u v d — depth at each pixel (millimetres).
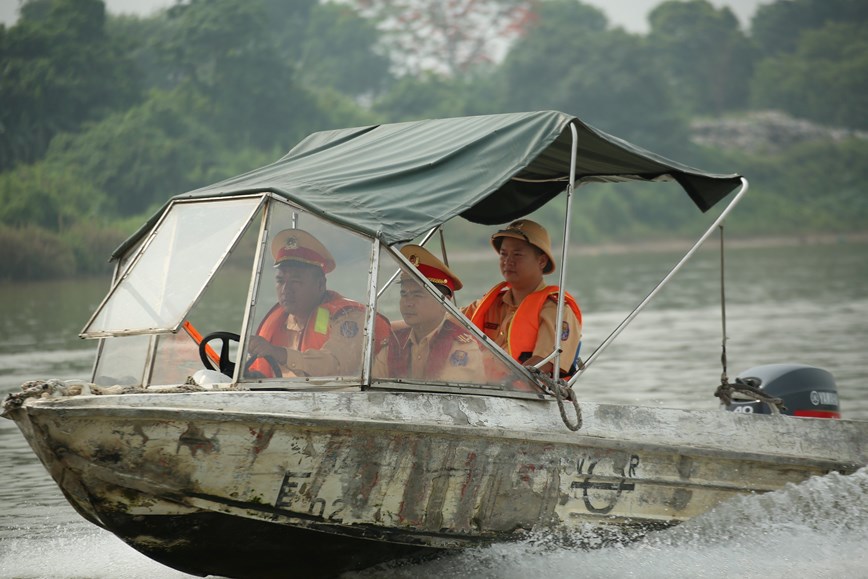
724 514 20438
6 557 20578
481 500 18109
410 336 17719
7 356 46719
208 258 16969
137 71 167750
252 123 172875
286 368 16891
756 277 109312
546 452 18516
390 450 17062
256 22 175375
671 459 19844
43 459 15719
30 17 191250
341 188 17750
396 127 21422
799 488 20938
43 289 89312
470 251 154500
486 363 18375
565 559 19109
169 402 15742
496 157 18641
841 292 85812
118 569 19859
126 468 15727
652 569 19266
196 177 146750
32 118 153000
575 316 20578
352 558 18047
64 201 129625
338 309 17219
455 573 18656
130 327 16625
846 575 19031
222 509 16422
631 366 45562
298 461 16500
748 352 49344
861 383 38906
